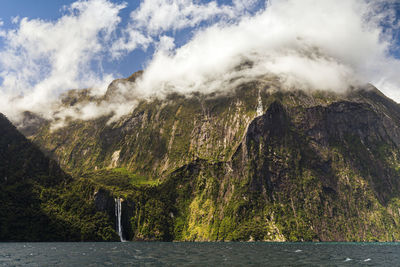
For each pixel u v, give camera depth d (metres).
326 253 186.25
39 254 156.88
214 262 132.38
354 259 153.75
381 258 160.12
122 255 157.88
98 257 147.00
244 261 137.38
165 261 134.12
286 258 152.75
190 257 151.62
